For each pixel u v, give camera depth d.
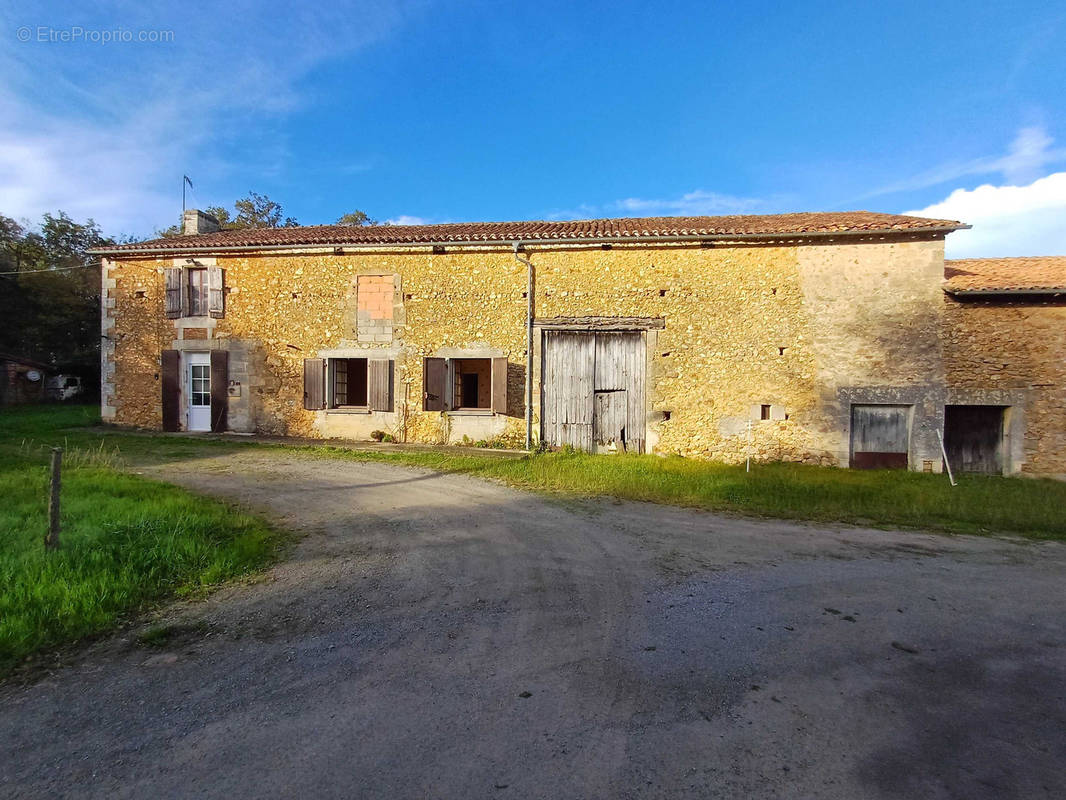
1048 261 10.87
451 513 5.92
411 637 3.09
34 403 19.77
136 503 5.37
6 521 4.52
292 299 11.67
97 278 23.47
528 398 10.91
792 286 10.16
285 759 2.08
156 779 1.97
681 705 2.49
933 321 9.59
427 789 1.93
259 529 4.98
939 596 3.91
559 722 2.34
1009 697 2.64
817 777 2.04
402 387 11.34
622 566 4.38
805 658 2.97
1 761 2.04
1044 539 5.51
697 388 10.51
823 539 5.32
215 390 11.79
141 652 2.86
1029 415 9.27
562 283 10.91
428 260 11.29
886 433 9.93
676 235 10.30
